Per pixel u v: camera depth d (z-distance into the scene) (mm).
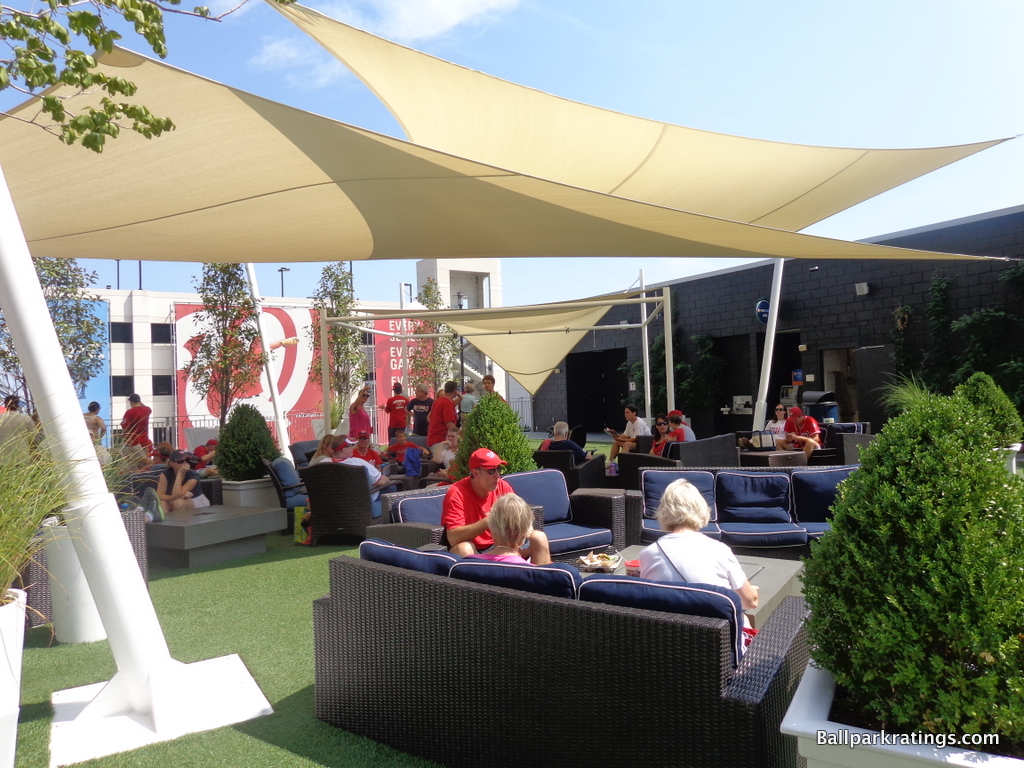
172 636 4145
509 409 6398
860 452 2029
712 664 2021
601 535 5438
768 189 7270
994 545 1726
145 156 4238
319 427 16719
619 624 2193
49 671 3699
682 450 8258
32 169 4359
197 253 6516
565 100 5789
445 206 4922
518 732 2414
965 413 1910
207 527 5953
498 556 3148
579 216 4910
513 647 2426
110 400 21969
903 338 13734
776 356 16781
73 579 4156
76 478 2979
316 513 6789
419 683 2686
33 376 2928
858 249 5629
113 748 2805
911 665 1729
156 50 3094
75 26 2850
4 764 2254
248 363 12664
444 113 6266
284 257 6738
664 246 5828
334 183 4605
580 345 21234
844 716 1917
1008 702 1660
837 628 1935
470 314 9953
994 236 12547
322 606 3043
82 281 12898
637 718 2154
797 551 5230
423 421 12938
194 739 2865
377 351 21531
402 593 2742
